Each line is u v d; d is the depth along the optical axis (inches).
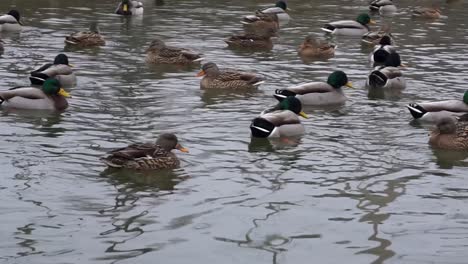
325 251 443.5
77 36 1051.3
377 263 428.8
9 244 440.1
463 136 645.3
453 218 496.1
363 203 518.9
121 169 571.8
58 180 545.0
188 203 511.5
